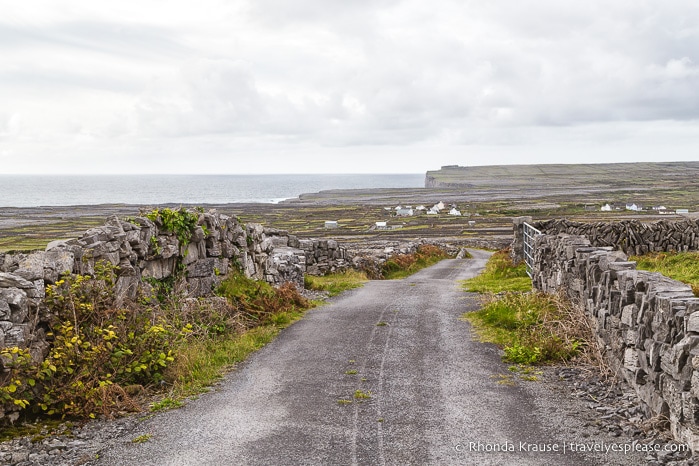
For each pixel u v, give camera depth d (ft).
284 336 42.34
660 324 22.97
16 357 24.70
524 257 86.38
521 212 395.34
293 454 21.85
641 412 24.58
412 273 101.96
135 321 33.12
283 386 30.35
